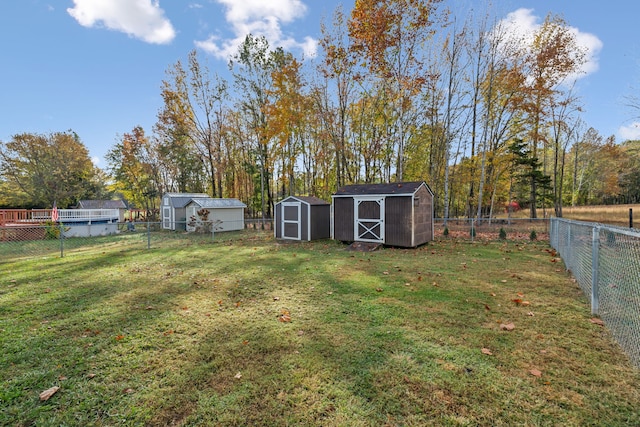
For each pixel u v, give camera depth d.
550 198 22.25
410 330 3.60
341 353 3.07
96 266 7.99
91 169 34.47
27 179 29.06
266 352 3.13
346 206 12.01
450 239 12.84
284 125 19.19
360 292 5.22
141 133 32.28
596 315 3.99
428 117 18.59
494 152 18.62
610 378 2.55
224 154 26.80
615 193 32.78
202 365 2.89
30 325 3.93
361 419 2.11
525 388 2.43
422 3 13.65
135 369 2.84
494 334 3.45
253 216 27.56
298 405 2.27
